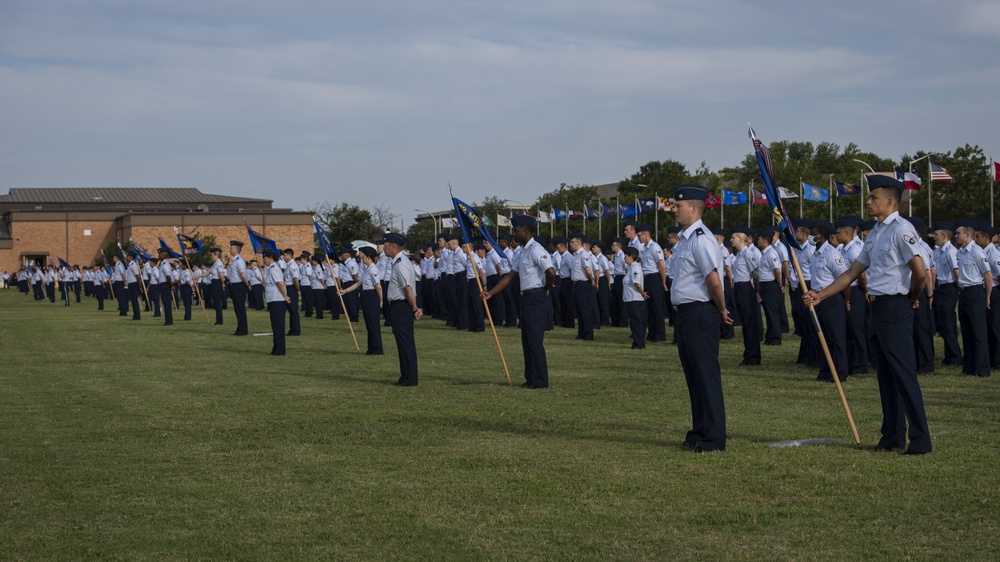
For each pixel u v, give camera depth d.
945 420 10.96
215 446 9.98
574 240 22.67
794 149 118.69
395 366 17.72
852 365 15.70
